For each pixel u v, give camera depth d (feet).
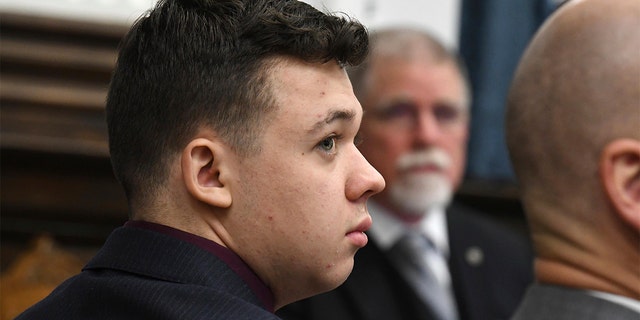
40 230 24.88
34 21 25.13
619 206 11.46
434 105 20.11
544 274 12.03
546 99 11.80
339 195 9.29
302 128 9.16
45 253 21.56
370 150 20.04
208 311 8.50
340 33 9.38
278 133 9.16
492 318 19.80
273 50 9.27
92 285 9.04
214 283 8.98
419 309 19.17
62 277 21.44
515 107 12.16
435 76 20.08
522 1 26.40
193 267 9.00
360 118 9.53
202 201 9.15
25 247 24.82
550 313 11.73
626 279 11.59
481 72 26.32
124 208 24.95
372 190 9.52
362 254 19.35
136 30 9.80
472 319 19.71
